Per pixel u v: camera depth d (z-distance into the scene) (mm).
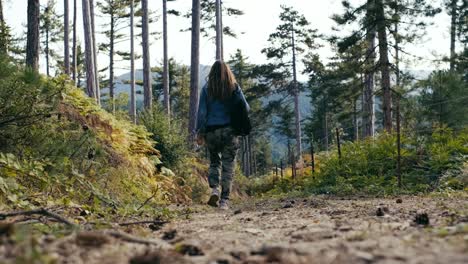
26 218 4301
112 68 51344
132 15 38375
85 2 24344
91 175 7746
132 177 10234
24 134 6691
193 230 4070
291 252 2420
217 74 6273
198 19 23422
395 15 22078
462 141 12922
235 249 2734
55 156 6746
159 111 16203
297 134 48125
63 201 5941
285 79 48719
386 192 10328
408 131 14711
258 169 84750
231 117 6316
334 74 32594
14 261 1895
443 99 19859
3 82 6469
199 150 24234
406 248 2270
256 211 6492
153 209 6453
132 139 13180
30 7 11086
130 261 2215
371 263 1979
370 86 31031
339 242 2699
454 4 32406
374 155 13469
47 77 9766
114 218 5555
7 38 8984
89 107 12070
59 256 2219
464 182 10352
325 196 10297
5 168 6027
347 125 55906
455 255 1962
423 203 6387
